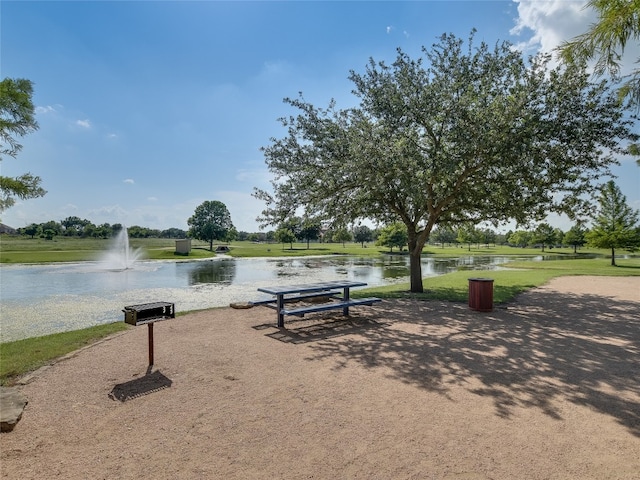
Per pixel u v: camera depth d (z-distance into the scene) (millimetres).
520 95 9648
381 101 11320
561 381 4672
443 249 79875
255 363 5418
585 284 15336
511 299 11312
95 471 2889
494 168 11312
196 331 7363
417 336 6926
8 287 16922
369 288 15250
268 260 41219
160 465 2967
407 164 9812
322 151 11883
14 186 5434
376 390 4418
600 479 2754
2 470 2900
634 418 3689
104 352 5957
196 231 75438
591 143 10227
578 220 11977
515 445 3211
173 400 4168
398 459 3025
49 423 3658
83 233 110188
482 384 4582
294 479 2781
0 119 5445
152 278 21344
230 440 3332
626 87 4152
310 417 3752
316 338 6812
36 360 5543
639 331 7285
